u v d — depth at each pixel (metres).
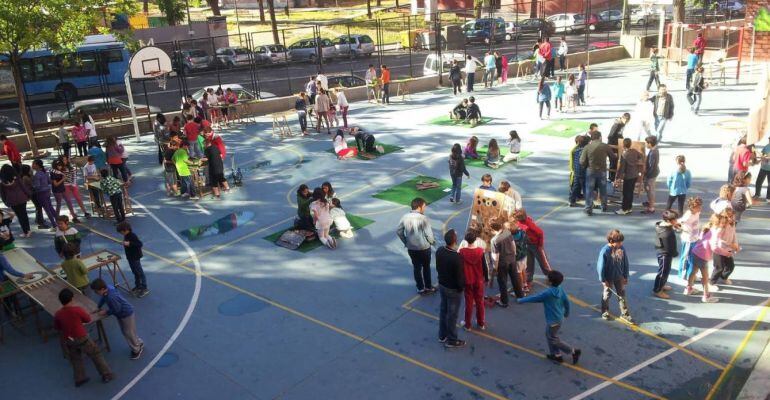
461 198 16.56
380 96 30.77
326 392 9.10
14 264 12.08
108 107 28.41
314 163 20.70
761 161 14.76
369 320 10.97
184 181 18.25
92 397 9.34
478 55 42.81
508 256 10.67
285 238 14.34
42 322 11.74
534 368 9.35
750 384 8.66
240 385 9.39
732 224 10.81
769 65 17.52
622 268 10.11
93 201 17.06
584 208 15.37
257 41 57.19
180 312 11.65
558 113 25.39
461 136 22.80
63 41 23.00
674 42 36.03
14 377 9.99
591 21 51.66
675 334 10.01
